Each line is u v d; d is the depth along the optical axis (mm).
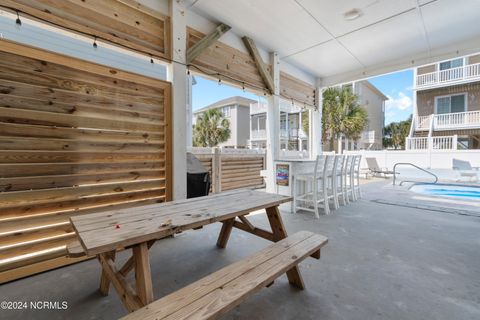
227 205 1938
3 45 1886
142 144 2705
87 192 2352
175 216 1625
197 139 14805
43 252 2117
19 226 1999
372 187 6746
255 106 15859
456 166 8039
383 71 5070
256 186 6148
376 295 1726
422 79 10836
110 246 1175
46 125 2111
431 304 1622
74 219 1550
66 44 3625
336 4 3080
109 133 2473
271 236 2205
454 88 10570
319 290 1791
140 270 1316
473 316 1503
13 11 1945
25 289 1849
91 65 2322
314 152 5969
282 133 12570
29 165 2041
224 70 3600
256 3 3041
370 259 2287
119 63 4113
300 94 5418
